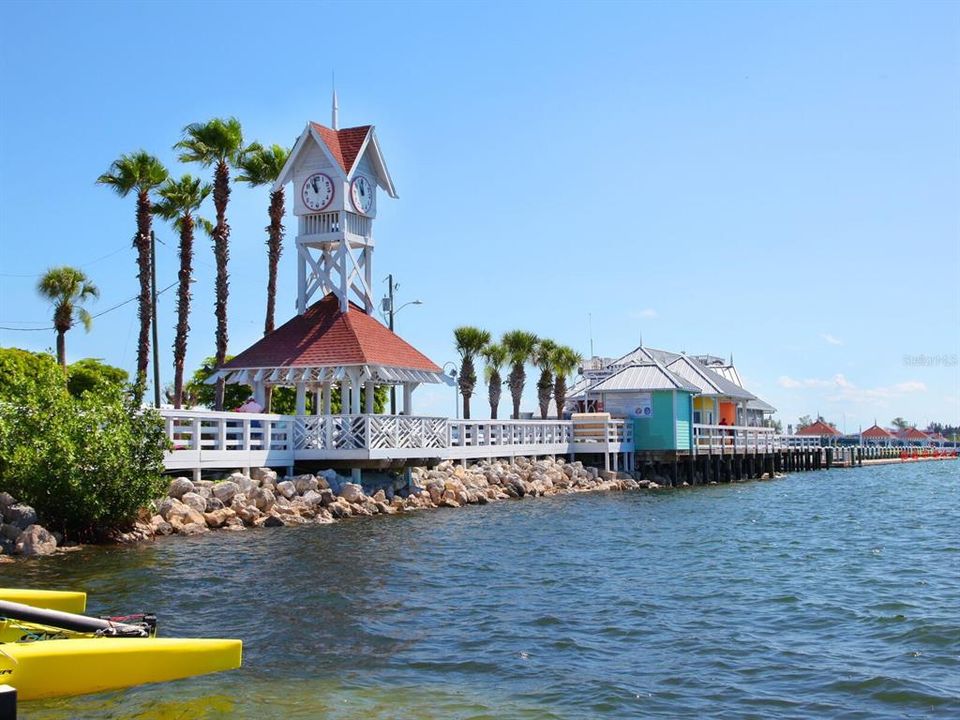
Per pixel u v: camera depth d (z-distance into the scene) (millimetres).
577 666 14367
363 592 19609
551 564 24000
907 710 12305
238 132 46625
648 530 32438
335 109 42719
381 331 41406
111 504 26328
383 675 13797
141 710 12039
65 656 11742
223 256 46469
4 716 8500
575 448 57375
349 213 41156
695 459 63781
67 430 25984
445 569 22797
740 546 28266
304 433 36688
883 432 155750
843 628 16891
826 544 29016
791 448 84312
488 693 13008
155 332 46562
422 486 40094
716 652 15211
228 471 33969
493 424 50250
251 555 24078
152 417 27562
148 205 44344
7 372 39906
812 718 12016
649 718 12039
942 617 17578
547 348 74938
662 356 74062
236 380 39625
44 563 22406
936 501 48219
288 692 12914
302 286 41219
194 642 12430
